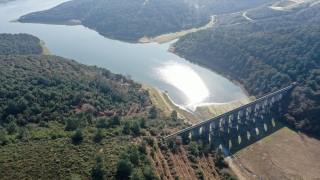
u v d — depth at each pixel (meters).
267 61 191.88
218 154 120.06
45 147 93.75
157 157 103.06
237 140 139.50
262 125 152.62
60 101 136.88
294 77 170.00
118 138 107.38
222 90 190.75
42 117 125.94
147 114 149.50
